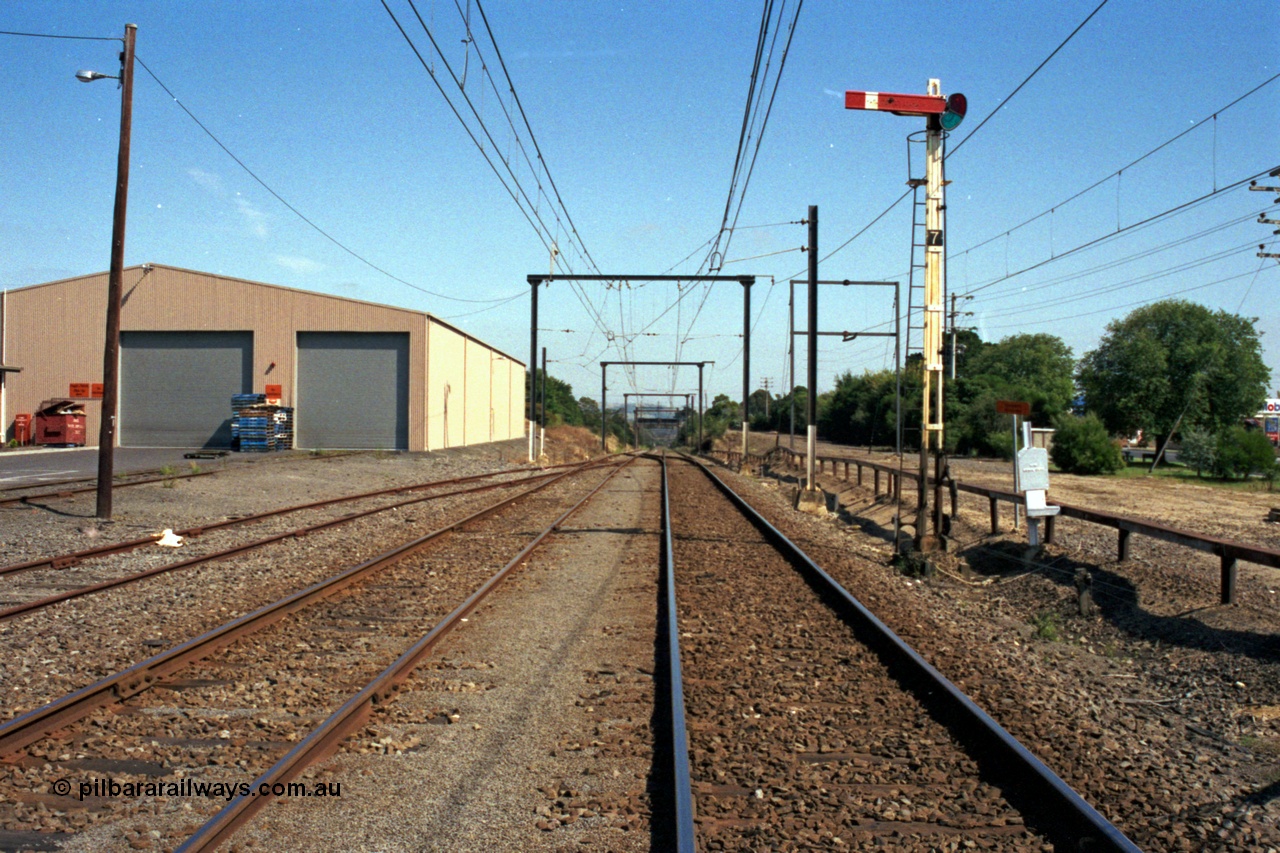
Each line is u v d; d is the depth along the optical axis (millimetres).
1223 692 8430
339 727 5844
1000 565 15820
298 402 44625
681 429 119375
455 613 9375
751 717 6535
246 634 8453
